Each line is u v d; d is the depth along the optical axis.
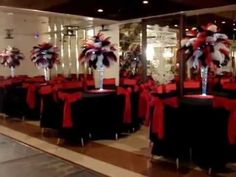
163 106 4.04
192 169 4.04
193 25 8.43
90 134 5.55
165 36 9.05
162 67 9.20
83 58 6.19
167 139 4.11
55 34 10.69
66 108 5.08
